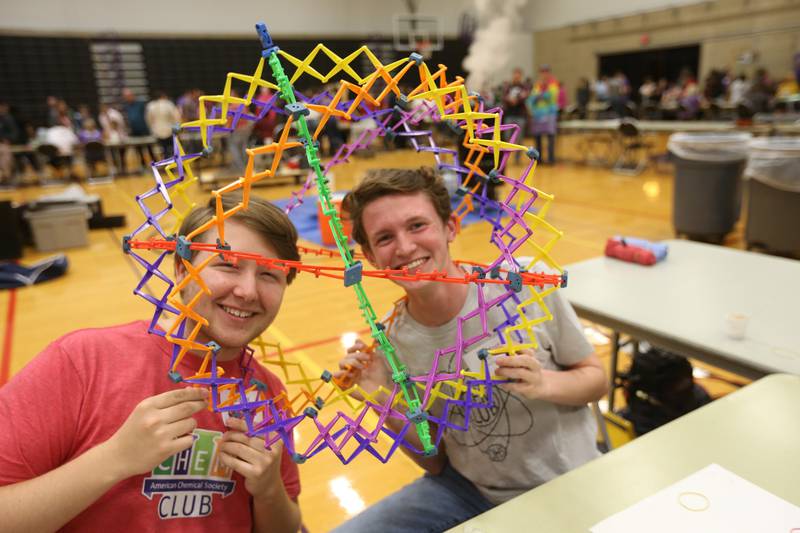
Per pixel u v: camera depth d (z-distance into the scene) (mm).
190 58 12430
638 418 1986
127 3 11695
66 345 803
